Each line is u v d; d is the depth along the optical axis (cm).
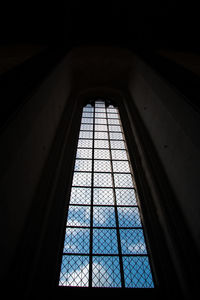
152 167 356
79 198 334
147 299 215
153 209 303
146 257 260
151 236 273
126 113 573
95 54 650
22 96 263
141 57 552
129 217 309
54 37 645
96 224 296
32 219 258
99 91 678
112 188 357
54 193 313
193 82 301
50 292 212
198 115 229
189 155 254
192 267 216
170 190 304
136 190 349
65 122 475
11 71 311
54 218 281
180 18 698
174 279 225
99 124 543
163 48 747
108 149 453
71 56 613
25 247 228
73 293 218
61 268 242
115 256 259
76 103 605
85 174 381
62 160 379
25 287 197
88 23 726
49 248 247
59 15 657
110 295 219
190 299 195
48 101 371
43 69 383
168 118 331
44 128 348
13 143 212
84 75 695
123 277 238
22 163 244
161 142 361
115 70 687
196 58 695
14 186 219
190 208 247
